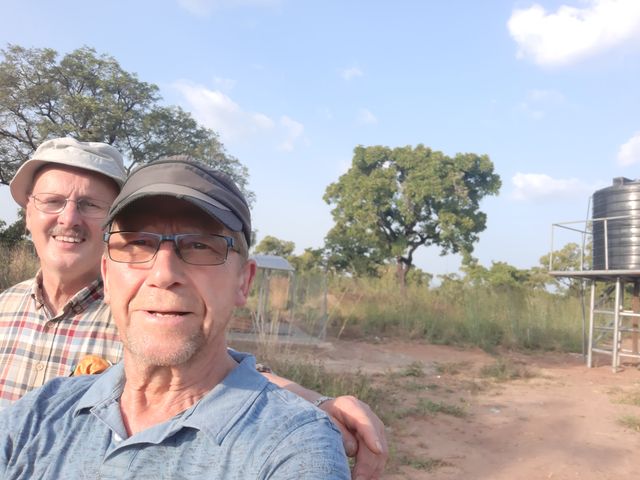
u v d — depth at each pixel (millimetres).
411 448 2418
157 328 513
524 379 4039
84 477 498
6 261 4926
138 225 529
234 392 504
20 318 903
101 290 900
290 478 429
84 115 8023
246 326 4422
